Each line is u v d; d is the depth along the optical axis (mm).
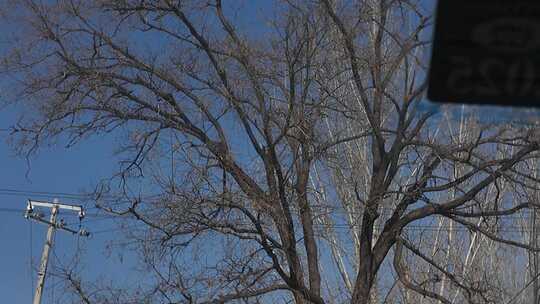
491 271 17344
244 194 12281
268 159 12789
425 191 12562
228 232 12289
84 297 12391
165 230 12398
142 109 13297
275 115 12875
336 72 13219
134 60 13250
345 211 16500
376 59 12250
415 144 12352
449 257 17297
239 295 12109
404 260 15562
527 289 16734
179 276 12109
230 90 12852
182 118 13180
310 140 12758
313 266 13094
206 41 13023
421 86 5902
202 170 12453
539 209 12961
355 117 14312
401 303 16391
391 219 13000
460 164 13523
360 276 12781
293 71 12414
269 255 12336
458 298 16359
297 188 13000
